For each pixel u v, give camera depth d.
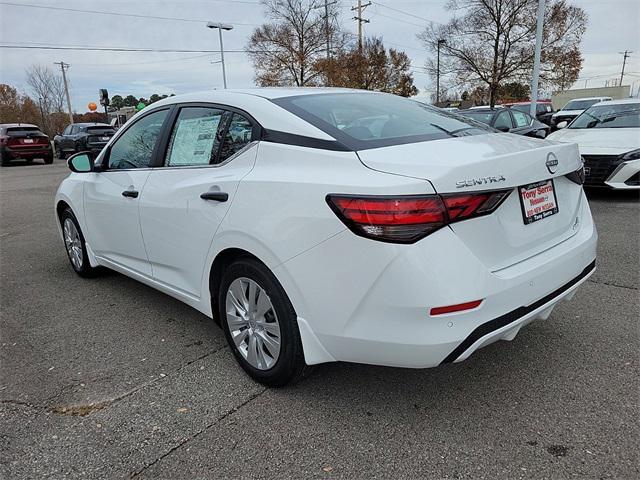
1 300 4.40
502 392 2.71
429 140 2.59
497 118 9.91
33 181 14.50
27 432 2.52
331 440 2.38
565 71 26.94
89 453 2.35
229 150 2.90
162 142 3.41
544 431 2.38
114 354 3.32
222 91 3.20
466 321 2.13
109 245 4.12
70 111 49.75
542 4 15.49
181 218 3.09
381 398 2.70
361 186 2.17
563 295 2.62
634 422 2.41
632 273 4.38
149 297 4.35
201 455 2.32
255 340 2.81
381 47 34.97
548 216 2.61
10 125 20.73
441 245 2.10
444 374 2.91
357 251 2.17
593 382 2.76
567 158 2.72
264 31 32.00
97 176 4.12
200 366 3.12
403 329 2.14
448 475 2.13
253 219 2.56
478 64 28.33
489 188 2.21
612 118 8.44
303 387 2.82
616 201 7.39
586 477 2.09
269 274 2.57
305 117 2.68
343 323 2.29
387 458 2.25
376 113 2.96
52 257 5.82
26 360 3.28
